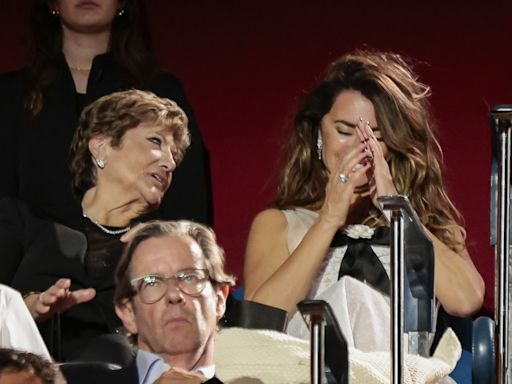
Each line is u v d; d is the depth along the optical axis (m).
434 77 18.59
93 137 14.09
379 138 14.38
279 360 11.29
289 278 13.59
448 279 14.00
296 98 16.94
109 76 15.52
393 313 10.04
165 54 18.75
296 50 18.72
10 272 13.80
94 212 14.09
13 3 18.30
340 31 18.72
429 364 11.64
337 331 9.12
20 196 14.98
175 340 11.46
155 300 11.52
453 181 18.42
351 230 14.12
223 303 11.88
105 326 13.73
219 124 18.67
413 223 10.62
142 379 11.22
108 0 15.43
